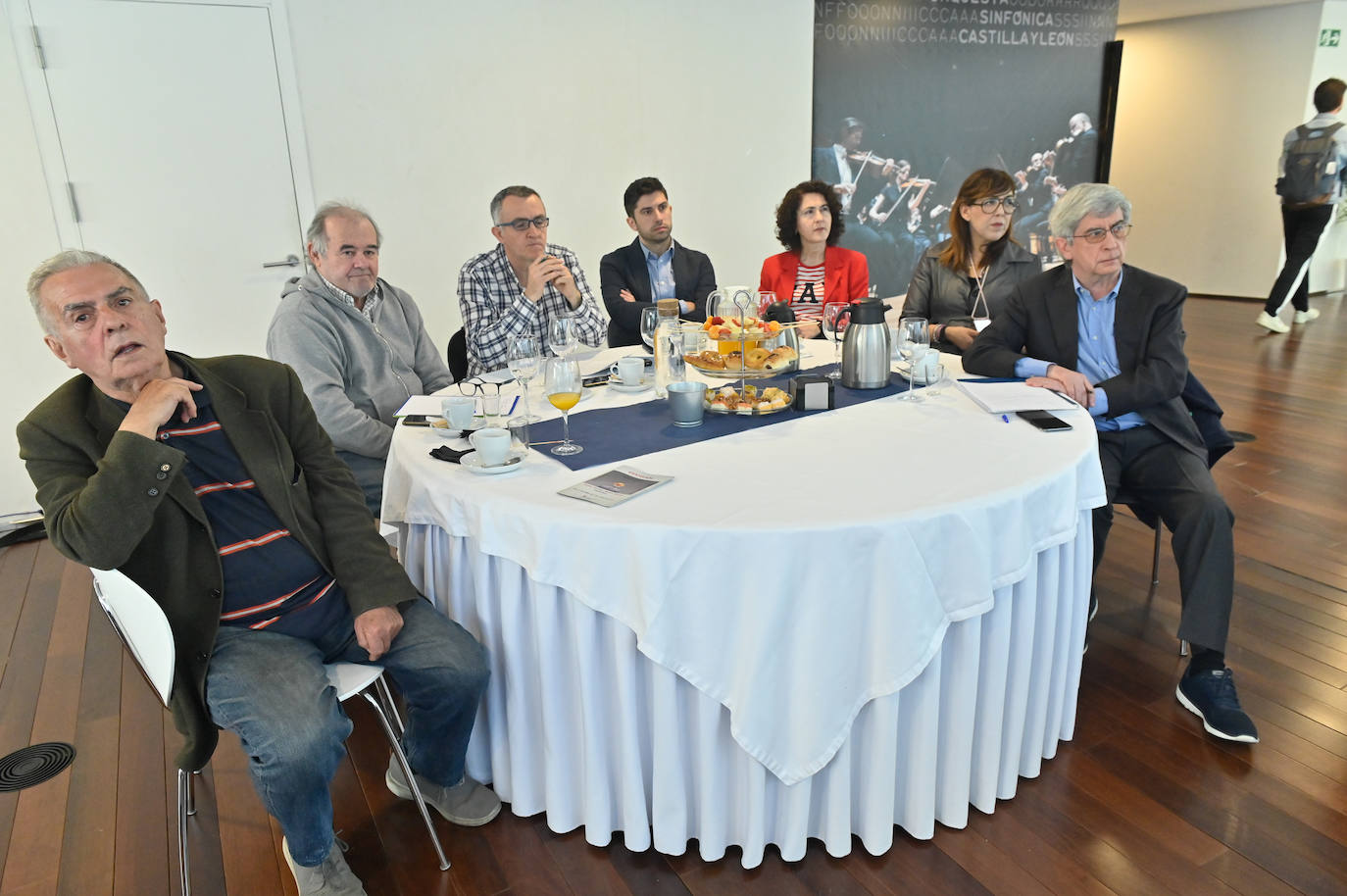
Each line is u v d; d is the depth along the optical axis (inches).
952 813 66.2
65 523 54.5
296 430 69.1
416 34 159.0
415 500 69.0
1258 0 272.4
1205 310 294.5
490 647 66.5
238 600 62.8
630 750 62.0
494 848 67.7
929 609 56.6
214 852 69.2
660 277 146.4
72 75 135.6
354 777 77.4
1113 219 85.2
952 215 126.0
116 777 78.7
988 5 225.0
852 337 87.8
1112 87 249.8
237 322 155.8
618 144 182.1
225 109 147.2
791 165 203.8
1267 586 104.7
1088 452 67.1
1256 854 64.0
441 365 112.9
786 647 56.6
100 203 141.4
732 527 54.1
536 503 59.5
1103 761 74.8
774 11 191.5
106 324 57.3
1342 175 241.3
